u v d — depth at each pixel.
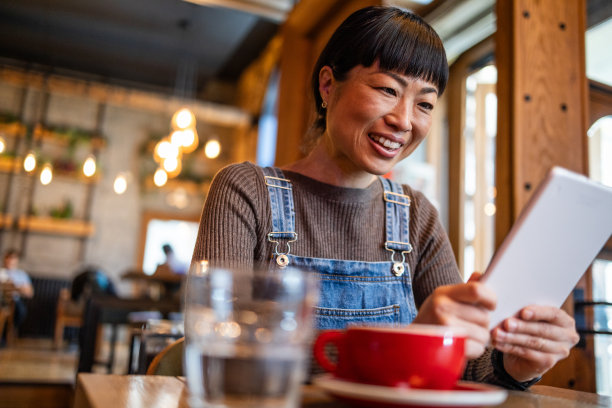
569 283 0.71
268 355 0.41
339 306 1.02
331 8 3.49
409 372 0.52
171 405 0.50
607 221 0.67
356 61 0.98
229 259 0.94
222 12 6.79
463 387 0.59
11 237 7.79
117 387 0.59
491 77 3.64
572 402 0.65
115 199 8.30
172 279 4.22
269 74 7.50
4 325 7.11
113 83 8.58
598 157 2.42
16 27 7.33
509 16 2.12
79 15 7.02
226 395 0.41
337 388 0.50
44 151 8.04
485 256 3.52
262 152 7.77
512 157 2.02
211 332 0.42
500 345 0.71
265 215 1.04
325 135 1.10
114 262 8.20
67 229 7.85
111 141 8.39
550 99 2.09
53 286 7.80
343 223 1.09
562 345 0.73
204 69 8.50
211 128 8.94
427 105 0.99
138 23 7.16
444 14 2.82
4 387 3.57
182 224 8.66
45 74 7.87
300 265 1.03
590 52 2.56
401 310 1.08
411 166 3.63
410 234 1.16
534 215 0.61
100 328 5.15
